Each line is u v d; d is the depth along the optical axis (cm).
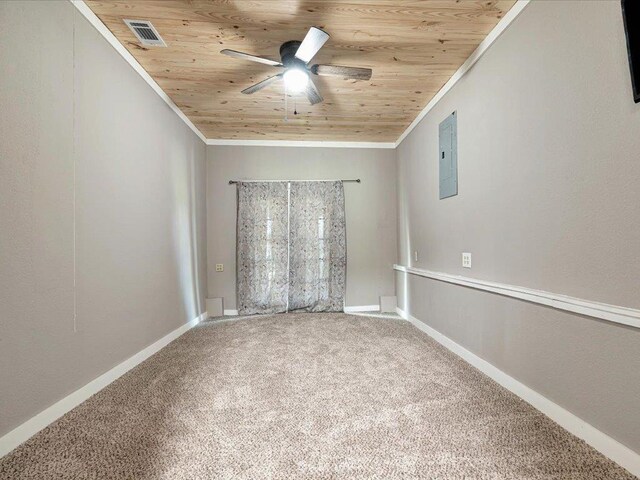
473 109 252
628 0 126
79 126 194
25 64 156
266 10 206
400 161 447
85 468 136
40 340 164
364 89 313
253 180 458
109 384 220
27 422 156
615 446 138
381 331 353
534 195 185
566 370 163
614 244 138
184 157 367
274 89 310
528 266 191
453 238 286
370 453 145
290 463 139
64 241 181
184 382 223
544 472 133
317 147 467
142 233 270
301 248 453
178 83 297
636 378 130
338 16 212
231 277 455
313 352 284
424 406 187
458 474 132
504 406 187
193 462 140
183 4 200
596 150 146
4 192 145
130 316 249
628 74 131
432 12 208
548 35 174
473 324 251
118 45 235
